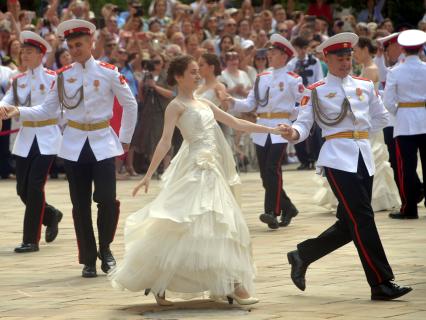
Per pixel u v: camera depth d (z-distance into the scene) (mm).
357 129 19297
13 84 26344
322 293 19016
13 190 39469
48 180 43406
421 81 29188
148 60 42406
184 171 18047
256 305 17938
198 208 17438
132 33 44906
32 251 25125
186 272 17312
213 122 18406
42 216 25281
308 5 60938
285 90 28641
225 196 17859
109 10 46719
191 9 52062
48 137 25281
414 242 25203
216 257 17188
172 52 42844
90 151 21781
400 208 30438
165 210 17469
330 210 31891
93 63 22109
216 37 50000
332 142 19297
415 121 29234
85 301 18766
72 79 22000
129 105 22188
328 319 16500
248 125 18953
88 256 21547
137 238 17766
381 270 18297
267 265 22188
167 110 18391
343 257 23016
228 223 17375
